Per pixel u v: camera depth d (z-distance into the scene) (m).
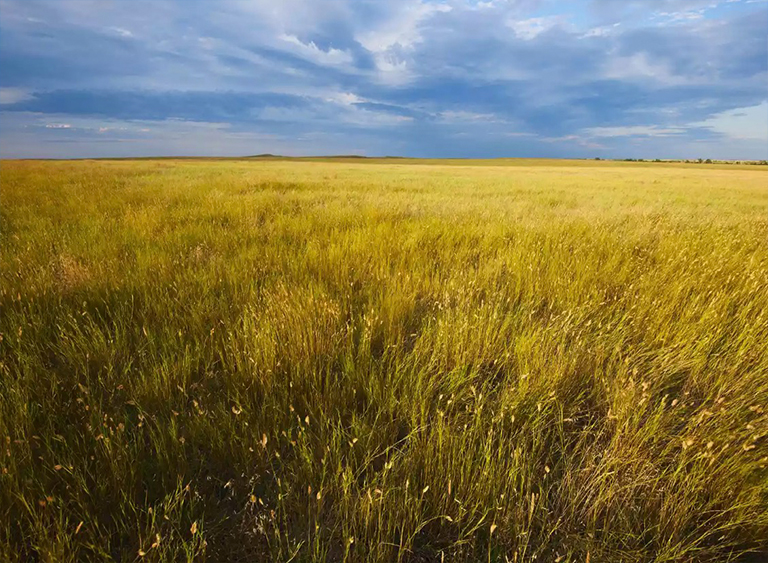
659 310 2.97
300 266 4.15
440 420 1.66
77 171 20.06
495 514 1.39
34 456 1.62
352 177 23.34
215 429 1.75
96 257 4.27
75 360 2.30
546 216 7.84
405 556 1.36
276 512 1.51
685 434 1.80
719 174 42.19
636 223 7.07
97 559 1.30
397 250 4.83
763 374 2.21
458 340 2.51
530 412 1.97
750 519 1.41
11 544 1.33
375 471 1.65
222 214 7.45
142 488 1.58
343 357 2.41
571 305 3.15
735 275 3.79
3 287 3.21
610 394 2.07
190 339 2.62
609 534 1.39
